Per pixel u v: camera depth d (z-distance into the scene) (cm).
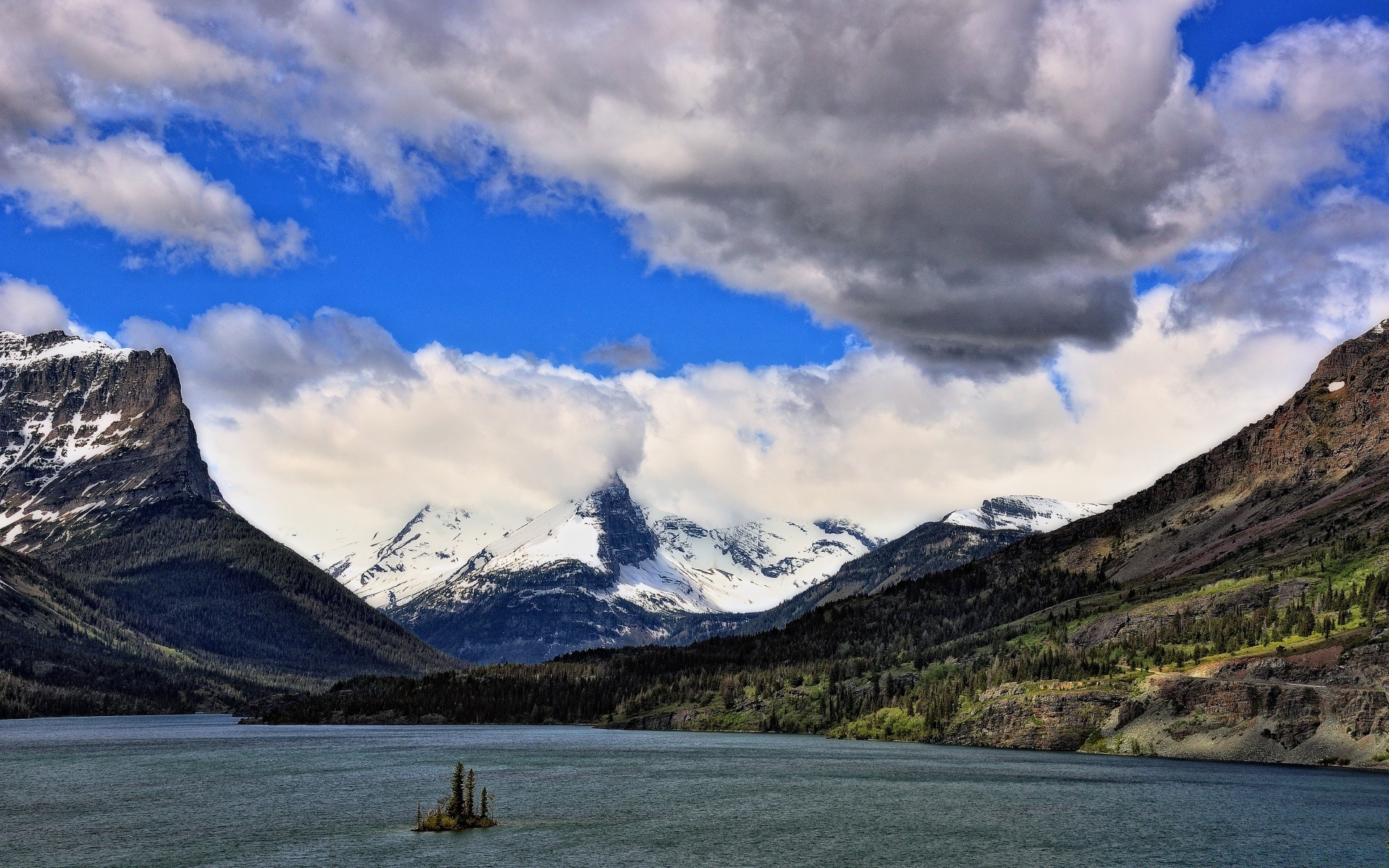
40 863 18388
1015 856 19312
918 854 19450
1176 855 19438
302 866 18138
